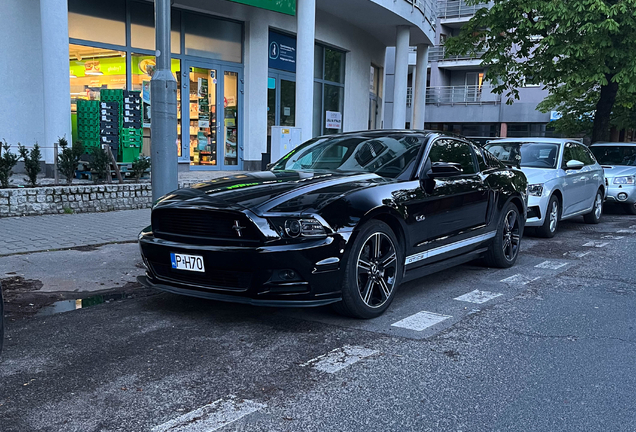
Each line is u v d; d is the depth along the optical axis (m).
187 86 14.71
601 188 10.89
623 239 8.83
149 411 2.83
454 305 4.90
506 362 3.55
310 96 14.32
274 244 3.90
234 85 15.86
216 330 4.16
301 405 2.92
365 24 19.38
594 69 13.80
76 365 3.46
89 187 9.73
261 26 15.95
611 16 12.84
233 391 3.09
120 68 13.71
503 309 4.79
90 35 13.11
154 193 6.52
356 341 3.93
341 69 20.02
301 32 14.09
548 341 3.97
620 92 16.41
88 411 2.83
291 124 17.88
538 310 4.77
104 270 6.03
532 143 9.70
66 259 6.46
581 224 10.79
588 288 5.59
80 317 4.49
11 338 3.97
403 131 5.67
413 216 4.72
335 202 4.12
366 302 4.34
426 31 20.30
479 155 6.15
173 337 4.00
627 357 3.66
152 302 4.95
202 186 4.72
